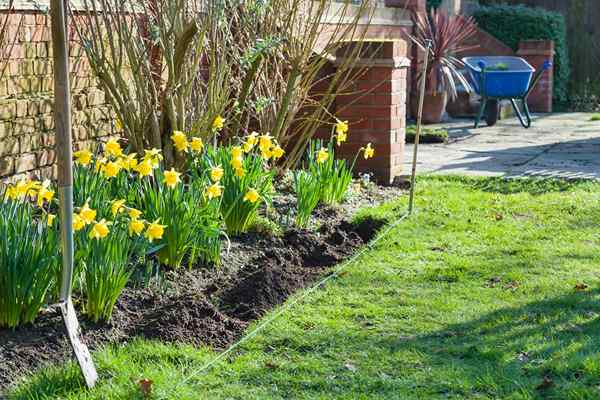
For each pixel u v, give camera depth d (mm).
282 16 8844
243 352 4992
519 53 18797
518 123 16297
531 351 4984
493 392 4480
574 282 6215
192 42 7613
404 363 4852
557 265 6645
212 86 7578
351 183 9164
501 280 6297
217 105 7699
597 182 9742
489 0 21141
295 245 7008
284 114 8625
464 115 17484
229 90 8203
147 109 7359
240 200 6988
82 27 7598
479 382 4562
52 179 7820
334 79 8930
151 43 8055
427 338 5215
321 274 6406
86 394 4352
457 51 17781
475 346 5039
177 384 4488
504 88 15320
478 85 15531
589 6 20688
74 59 8094
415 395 4457
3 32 7000
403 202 8641
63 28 4367
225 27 8016
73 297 5461
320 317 5512
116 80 7375
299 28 8938
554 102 20141
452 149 12648
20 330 5008
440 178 10000
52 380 4453
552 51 18609
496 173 10336
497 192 9258
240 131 9430
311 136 9219
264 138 7156
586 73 20750
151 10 7945
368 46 9734
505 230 7668
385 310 5660
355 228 7758
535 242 7312
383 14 15258
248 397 4426
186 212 6117
